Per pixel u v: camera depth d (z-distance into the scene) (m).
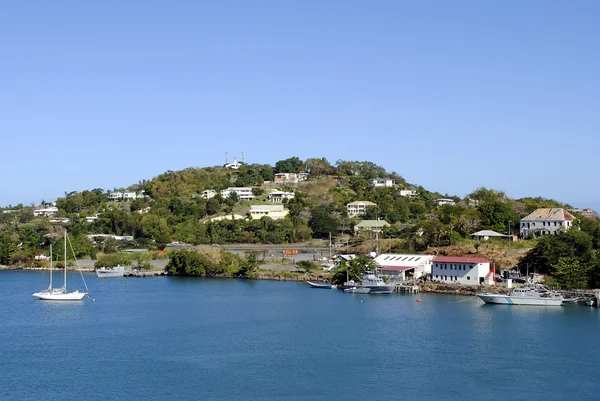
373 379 104.94
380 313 160.62
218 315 160.62
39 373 110.31
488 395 97.38
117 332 141.75
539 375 106.69
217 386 102.06
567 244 189.38
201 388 101.19
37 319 158.62
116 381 105.31
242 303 179.75
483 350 122.19
